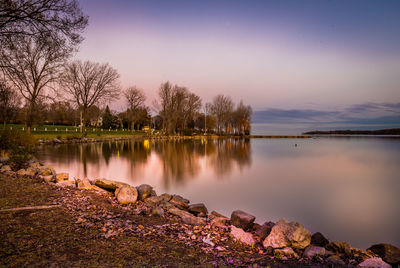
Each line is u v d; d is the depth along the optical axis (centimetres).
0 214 577
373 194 1432
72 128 8006
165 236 581
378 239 824
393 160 3136
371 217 1034
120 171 1873
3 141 1694
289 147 5353
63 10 1106
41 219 573
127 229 581
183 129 9262
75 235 508
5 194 746
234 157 3244
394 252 594
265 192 1418
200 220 748
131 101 8562
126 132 9019
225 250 543
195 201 1210
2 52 1137
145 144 5012
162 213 786
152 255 462
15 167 1273
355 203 1239
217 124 11450
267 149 4744
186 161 2638
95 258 422
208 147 4809
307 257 533
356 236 849
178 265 432
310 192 1455
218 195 1325
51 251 431
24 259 395
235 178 1809
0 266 369
